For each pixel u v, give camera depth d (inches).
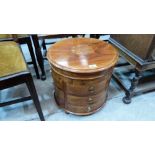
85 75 36.8
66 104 46.8
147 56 43.4
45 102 53.9
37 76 63.2
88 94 42.0
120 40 54.0
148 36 40.8
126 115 50.4
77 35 62.0
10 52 37.7
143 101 55.3
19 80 34.3
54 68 39.3
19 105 52.5
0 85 32.8
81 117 49.4
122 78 64.6
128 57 49.9
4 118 48.6
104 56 40.9
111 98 56.0
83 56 40.4
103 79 40.6
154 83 58.3
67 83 40.1
